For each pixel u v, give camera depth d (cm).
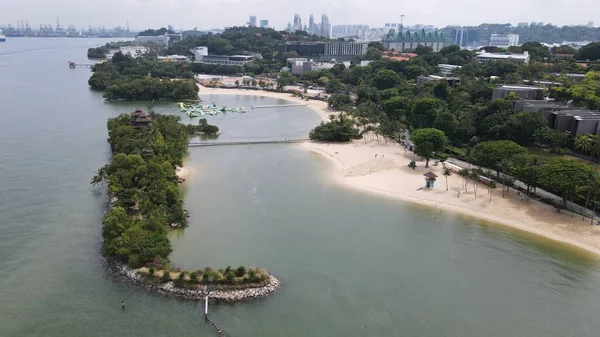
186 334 9344
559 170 15188
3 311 9888
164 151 19212
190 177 19062
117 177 15338
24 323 9531
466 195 17150
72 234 13425
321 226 14525
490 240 13762
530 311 10425
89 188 17212
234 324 9650
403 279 11562
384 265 12231
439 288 11225
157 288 10631
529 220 14975
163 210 14062
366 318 9981
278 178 19175
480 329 9756
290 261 12238
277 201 16538
